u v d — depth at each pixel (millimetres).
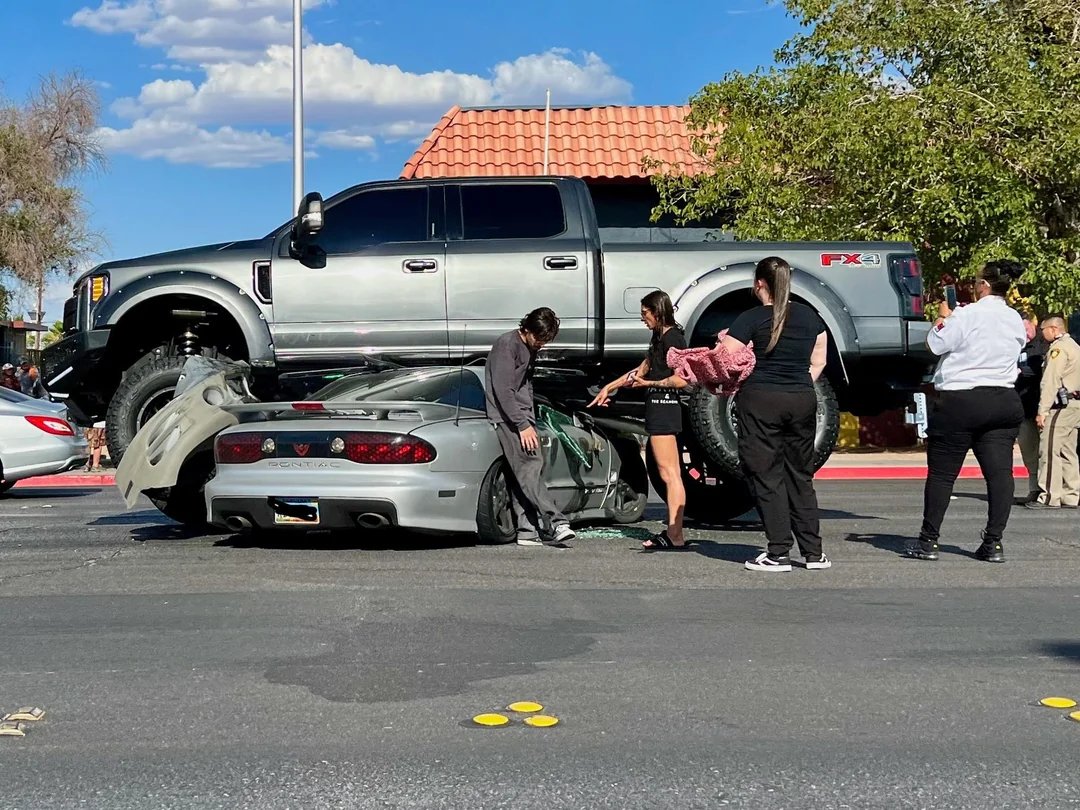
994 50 19641
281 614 7035
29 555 9500
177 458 9672
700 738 4797
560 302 9969
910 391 10422
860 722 5016
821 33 20578
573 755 4598
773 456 8430
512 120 26141
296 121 20062
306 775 4395
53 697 5371
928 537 9102
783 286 8328
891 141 18781
